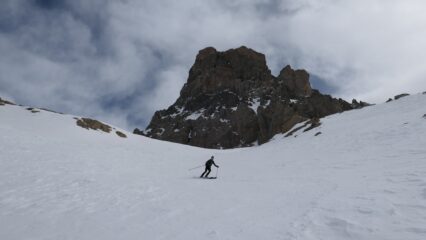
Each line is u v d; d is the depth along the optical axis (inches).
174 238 336.2
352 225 305.1
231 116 4323.3
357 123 1934.1
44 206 492.4
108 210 475.5
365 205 367.2
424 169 551.8
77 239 349.1
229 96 4894.2
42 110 2345.0
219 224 375.9
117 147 1626.5
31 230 381.7
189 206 495.5
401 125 1364.4
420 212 315.6
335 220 327.9
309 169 893.8
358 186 503.8
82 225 399.2
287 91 4948.3
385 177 546.3
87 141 1828.2
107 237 352.5
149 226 388.5
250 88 5083.7
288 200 480.4
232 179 850.1
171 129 4586.6
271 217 384.2
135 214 450.9
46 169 790.5
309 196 488.4
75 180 701.9
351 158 966.4
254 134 3991.1
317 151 1343.5
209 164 890.7
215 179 858.1
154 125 5128.0
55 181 675.4
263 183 713.6
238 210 445.4
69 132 1961.1
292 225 336.2
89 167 911.0
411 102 2086.6
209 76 5541.3
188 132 4397.1
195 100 5196.9
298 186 618.2
